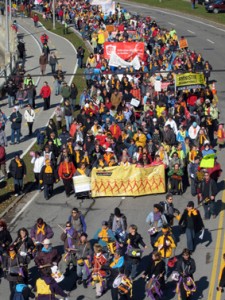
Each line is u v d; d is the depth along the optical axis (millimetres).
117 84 59062
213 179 40469
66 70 78750
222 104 63156
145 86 60750
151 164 43844
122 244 33688
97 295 32188
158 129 49625
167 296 31938
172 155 43844
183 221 35500
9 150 54094
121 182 43625
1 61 97688
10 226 40500
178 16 113000
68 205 43062
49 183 43531
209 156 41031
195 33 97938
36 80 74625
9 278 32250
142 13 116188
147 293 31344
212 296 31703
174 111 53625
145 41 79312
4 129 55156
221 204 41438
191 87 57250
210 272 33781
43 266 31766
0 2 128875
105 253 33000
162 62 69188
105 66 67062
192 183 42625
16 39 89938
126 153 44000
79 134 49312
